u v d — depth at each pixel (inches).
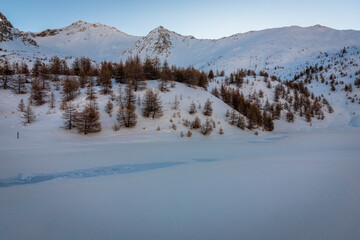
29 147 1018.7
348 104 4886.8
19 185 419.8
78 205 269.0
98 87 2677.2
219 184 342.3
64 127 1556.3
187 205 254.2
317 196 269.1
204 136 1844.2
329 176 373.7
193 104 2282.2
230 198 272.5
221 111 2571.4
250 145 1317.7
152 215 229.9
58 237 189.5
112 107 1987.0
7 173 543.5
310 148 1146.0
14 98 2170.3
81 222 219.0
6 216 239.3
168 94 2635.3
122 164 673.0
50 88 2637.8
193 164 622.2
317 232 182.2
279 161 573.6
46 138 1310.3
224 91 3516.2
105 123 1761.8
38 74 3198.8
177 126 1962.4
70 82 2240.4
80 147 1071.0
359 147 1169.4
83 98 2220.7
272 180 354.9
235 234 184.9
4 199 303.9
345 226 190.1
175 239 180.5
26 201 292.5
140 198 286.8
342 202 246.4
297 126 3420.3
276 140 1715.1
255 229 191.3
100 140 1397.6
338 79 7106.3
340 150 976.9
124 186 356.2
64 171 573.0
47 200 294.4
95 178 466.3
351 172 404.2
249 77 5925.2
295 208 233.9
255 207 240.5
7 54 5649.6
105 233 194.9
